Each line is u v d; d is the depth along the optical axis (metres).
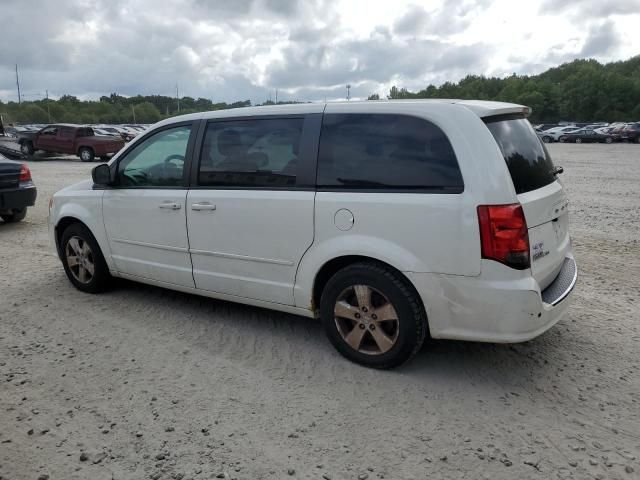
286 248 4.03
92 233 5.34
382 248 3.57
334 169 3.80
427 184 3.46
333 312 3.92
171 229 4.66
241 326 4.67
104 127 38.88
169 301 5.29
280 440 3.07
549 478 2.76
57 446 3.04
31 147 25.11
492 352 4.11
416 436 3.10
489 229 3.26
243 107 4.33
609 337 4.36
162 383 3.71
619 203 11.20
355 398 3.49
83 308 5.14
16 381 3.75
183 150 4.59
